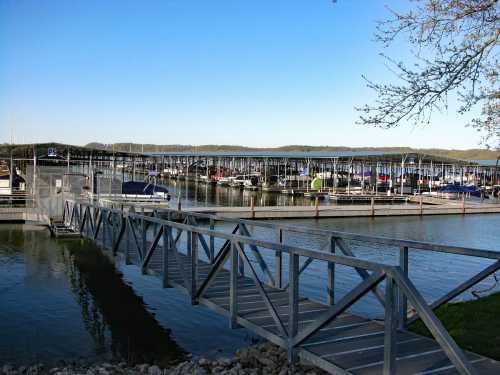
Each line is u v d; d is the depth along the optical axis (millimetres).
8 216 23922
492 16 7828
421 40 8086
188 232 7352
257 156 60906
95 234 13086
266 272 8016
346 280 12516
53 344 8359
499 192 47062
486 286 12438
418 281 13070
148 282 12773
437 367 4281
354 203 42625
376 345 4793
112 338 8648
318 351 4613
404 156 50531
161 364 7449
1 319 9734
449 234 24906
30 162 41688
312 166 62406
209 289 7336
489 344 6016
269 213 29031
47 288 12234
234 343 8359
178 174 71625
